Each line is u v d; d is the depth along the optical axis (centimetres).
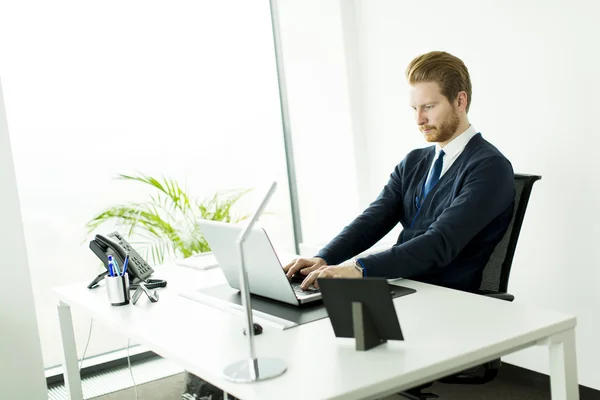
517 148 272
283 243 388
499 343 129
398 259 183
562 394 142
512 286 282
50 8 322
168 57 352
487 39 279
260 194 379
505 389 271
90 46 332
